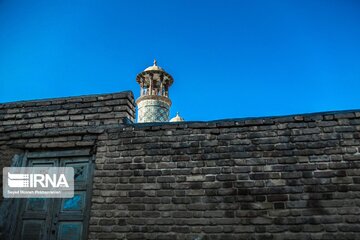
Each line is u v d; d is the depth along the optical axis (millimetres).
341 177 3432
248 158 3727
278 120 3844
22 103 4723
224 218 3502
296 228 3314
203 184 3701
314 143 3645
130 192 3820
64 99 4625
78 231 3828
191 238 3482
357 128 3619
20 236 3934
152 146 4012
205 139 3926
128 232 3631
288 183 3520
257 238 3355
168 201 3695
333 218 3279
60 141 4297
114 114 4359
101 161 4059
